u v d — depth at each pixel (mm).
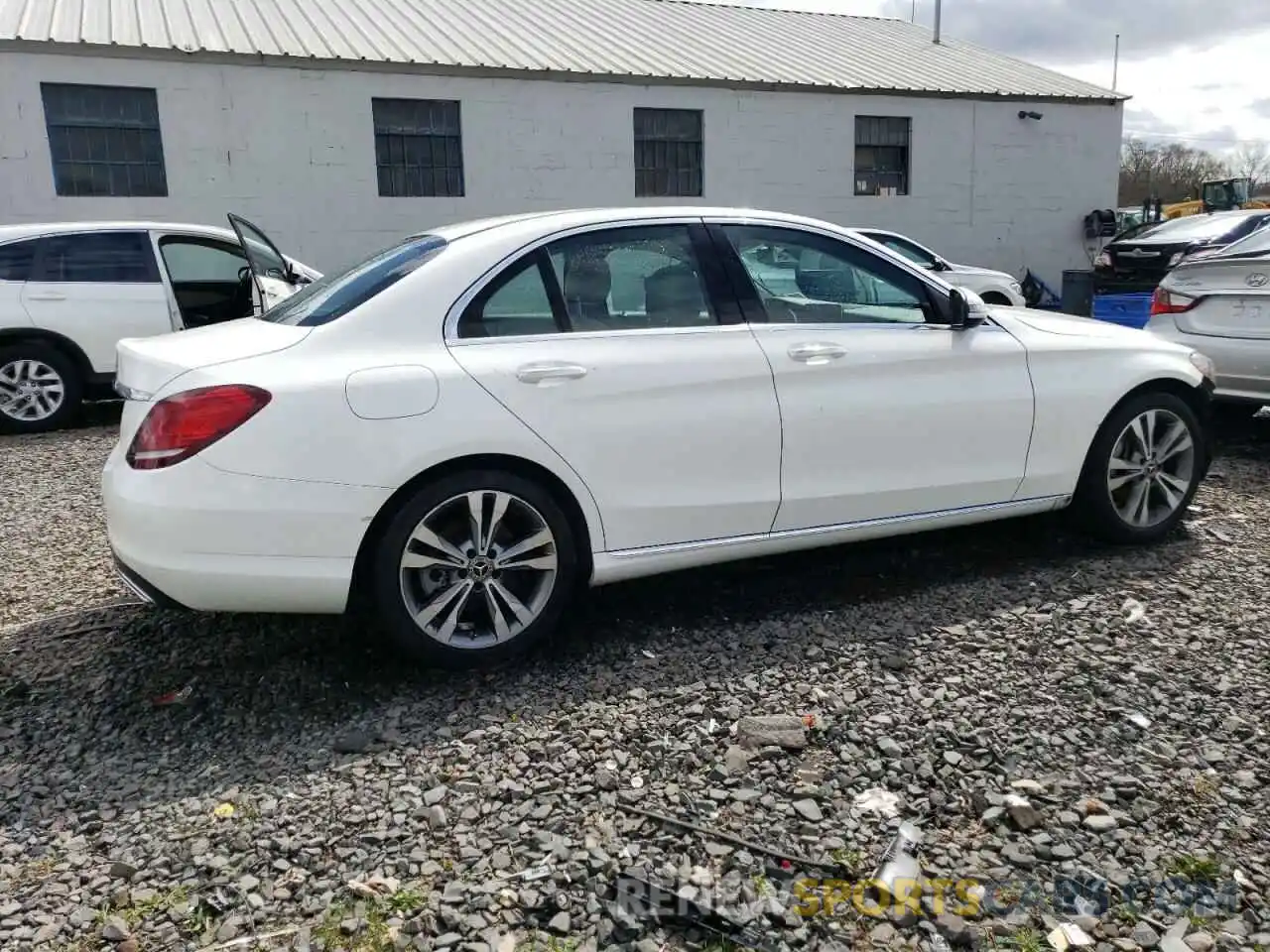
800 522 3906
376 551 3285
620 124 15141
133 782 2869
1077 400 4344
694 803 2717
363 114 13656
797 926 2256
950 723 3088
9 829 2658
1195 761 2873
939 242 18156
